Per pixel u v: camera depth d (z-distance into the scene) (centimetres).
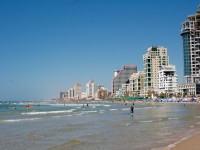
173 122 5053
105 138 3061
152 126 4347
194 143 2519
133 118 6191
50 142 2850
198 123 4822
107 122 5150
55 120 5666
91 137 3156
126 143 2697
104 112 8988
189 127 4162
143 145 2566
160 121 5297
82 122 5188
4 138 3131
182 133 3438
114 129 3972
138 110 10419
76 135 3353
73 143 2733
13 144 2736
